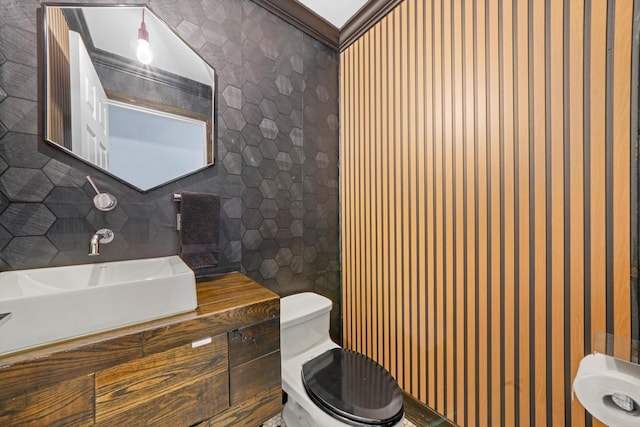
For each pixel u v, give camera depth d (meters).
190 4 1.25
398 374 1.49
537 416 1.00
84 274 0.98
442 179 1.27
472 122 1.15
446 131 1.25
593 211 0.87
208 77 1.31
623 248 0.81
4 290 0.75
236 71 1.39
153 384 0.78
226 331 0.91
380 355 1.60
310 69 1.72
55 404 0.65
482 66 1.12
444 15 1.24
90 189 1.04
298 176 1.66
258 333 0.99
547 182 0.96
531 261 1.00
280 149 1.57
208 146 1.31
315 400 1.03
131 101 1.13
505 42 1.05
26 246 0.93
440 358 1.29
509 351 1.06
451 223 1.24
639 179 0.79
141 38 1.15
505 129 1.06
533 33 0.98
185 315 0.86
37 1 0.94
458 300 1.22
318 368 1.21
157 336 0.78
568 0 0.90
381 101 1.56
